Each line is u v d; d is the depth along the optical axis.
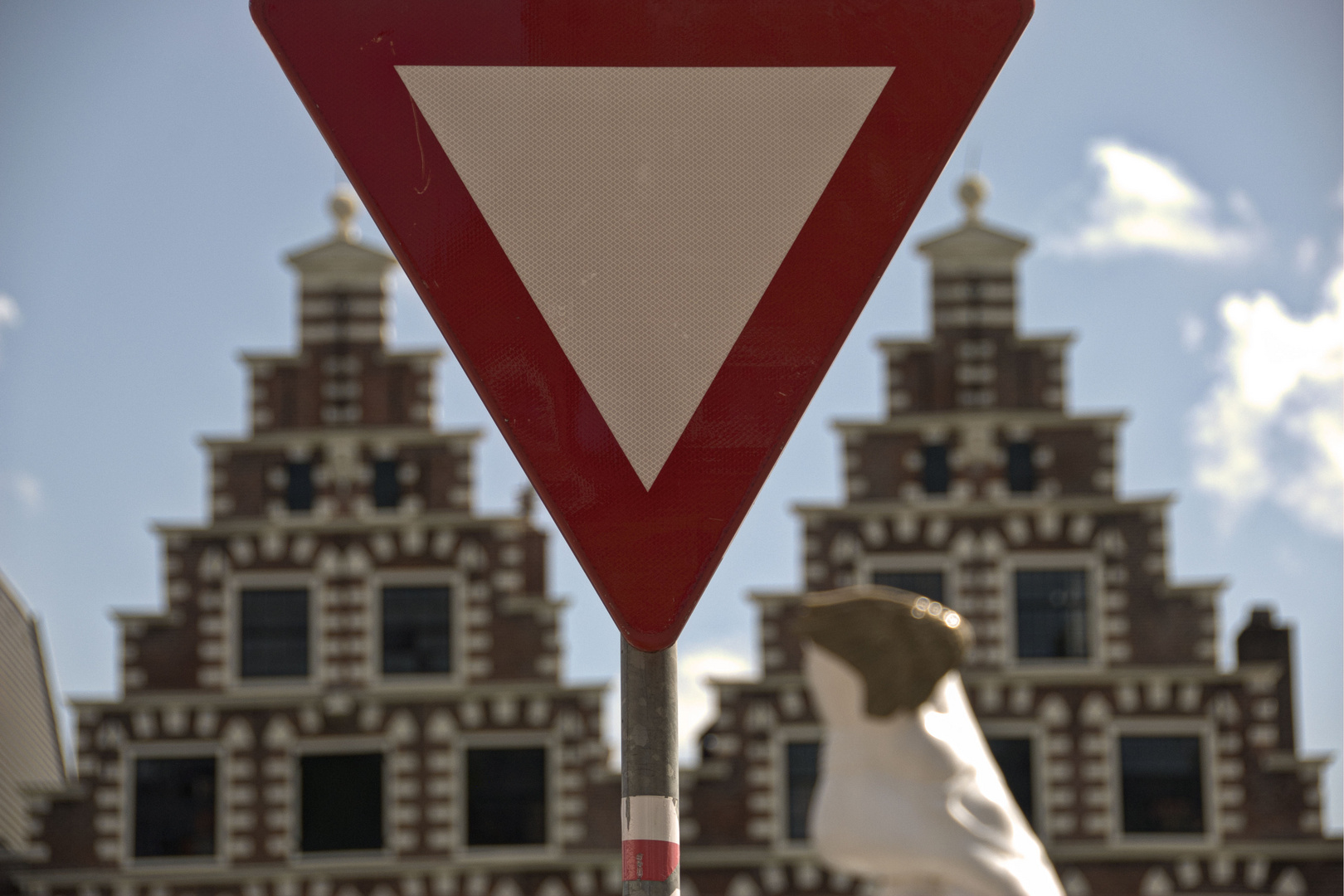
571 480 3.92
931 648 7.14
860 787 7.11
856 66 4.05
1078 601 33.97
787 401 3.95
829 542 34.38
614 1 4.05
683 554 3.91
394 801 33.41
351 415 35.16
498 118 4.02
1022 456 34.69
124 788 33.53
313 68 4.03
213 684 33.91
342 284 35.75
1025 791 33.28
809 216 4.01
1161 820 32.94
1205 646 33.50
